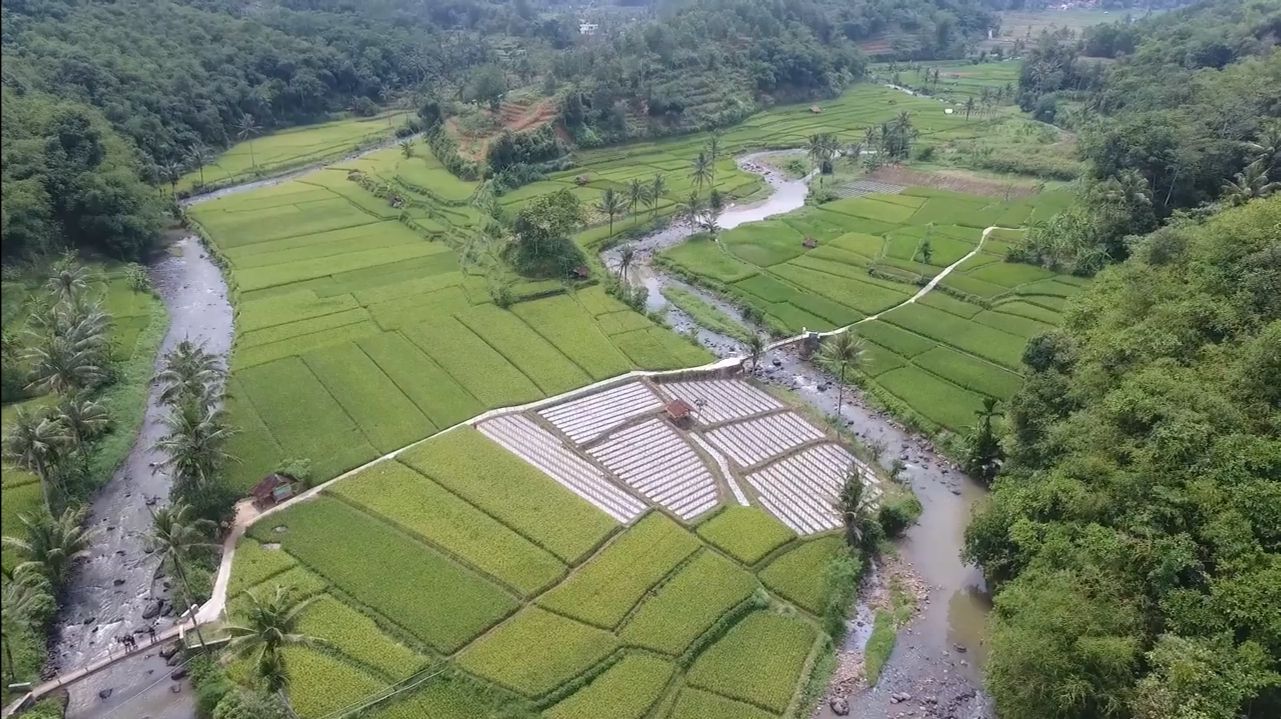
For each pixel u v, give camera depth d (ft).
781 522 244.83
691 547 230.48
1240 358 211.61
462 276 415.23
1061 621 168.66
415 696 182.91
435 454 267.59
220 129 640.17
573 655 193.57
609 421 293.84
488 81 649.61
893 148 616.39
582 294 397.19
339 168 619.67
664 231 504.84
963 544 241.35
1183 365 222.69
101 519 250.16
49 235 378.73
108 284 399.24
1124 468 198.49
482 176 551.18
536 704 181.27
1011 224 479.00
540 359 333.21
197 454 229.25
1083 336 265.13
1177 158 408.26
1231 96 433.48
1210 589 166.20
